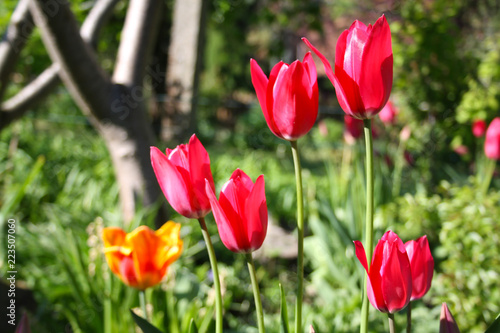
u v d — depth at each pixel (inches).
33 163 217.2
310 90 35.0
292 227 218.2
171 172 37.0
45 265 133.3
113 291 98.5
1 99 138.5
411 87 208.8
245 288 148.3
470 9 288.4
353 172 157.6
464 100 200.7
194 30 204.1
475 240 105.3
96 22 144.8
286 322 39.2
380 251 34.7
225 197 35.5
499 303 100.7
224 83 663.8
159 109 311.7
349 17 362.6
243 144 395.9
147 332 38.5
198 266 163.9
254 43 641.6
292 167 305.9
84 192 201.3
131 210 129.7
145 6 130.3
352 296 124.3
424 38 204.2
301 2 264.4
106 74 125.9
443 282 106.3
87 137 289.3
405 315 107.9
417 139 199.8
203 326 84.7
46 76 146.0
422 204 128.8
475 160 216.1
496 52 210.4
